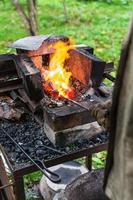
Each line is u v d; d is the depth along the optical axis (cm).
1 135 205
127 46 93
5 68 233
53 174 171
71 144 193
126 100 93
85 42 532
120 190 102
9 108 219
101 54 495
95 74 215
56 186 230
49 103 199
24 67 217
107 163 109
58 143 190
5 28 582
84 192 186
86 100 204
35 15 434
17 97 224
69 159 188
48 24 602
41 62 247
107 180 111
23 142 197
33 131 207
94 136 198
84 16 654
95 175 195
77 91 225
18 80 231
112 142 104
